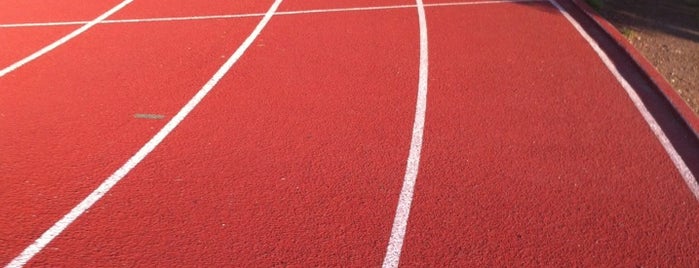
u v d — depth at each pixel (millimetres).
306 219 4859
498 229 4719
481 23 9172
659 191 5148
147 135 6172
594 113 6430
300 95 6961
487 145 5879
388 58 7953
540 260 4406
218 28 9250
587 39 8477
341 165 5582
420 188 5230
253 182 5348
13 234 4754
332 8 10031
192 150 5879
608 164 5535
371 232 4711
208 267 4371
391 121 6352
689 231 4684
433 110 6570
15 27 9594
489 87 7078
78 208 5047
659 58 8102
